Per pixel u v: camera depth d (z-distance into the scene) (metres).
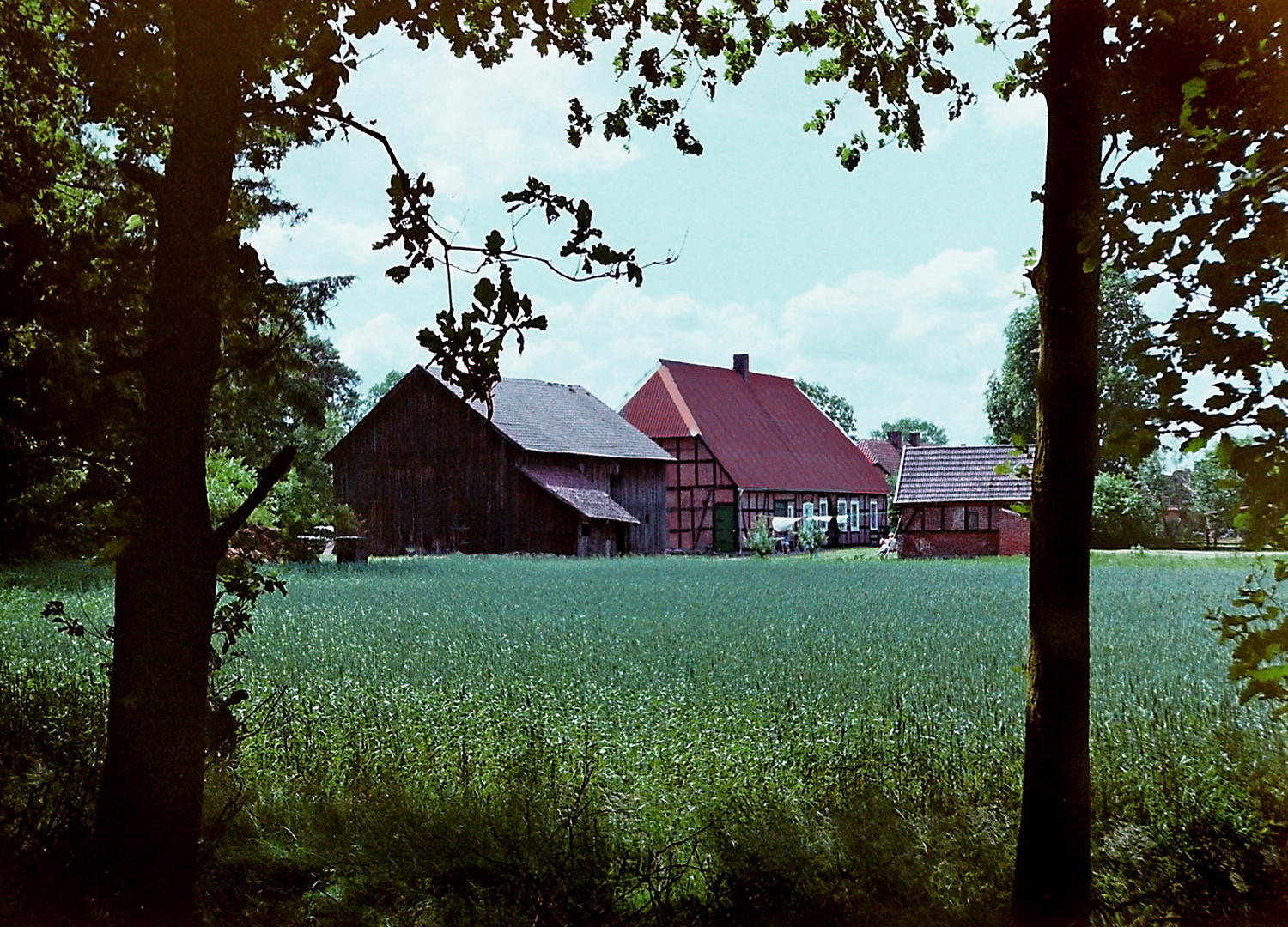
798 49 6.10
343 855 5.04
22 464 5.35
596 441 53.84
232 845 5.17
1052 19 4.41
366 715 7.90
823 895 4.79
